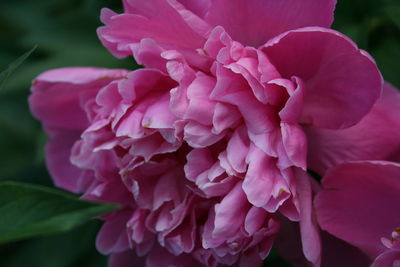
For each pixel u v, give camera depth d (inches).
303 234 21.6
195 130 21.8
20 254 25.1
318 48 21.6
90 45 26.0
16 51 26.9
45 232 19.1
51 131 24.6
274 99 21.8
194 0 22.0
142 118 22.3
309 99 22.1
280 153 21.6
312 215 22.1
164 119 22.1
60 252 25.0
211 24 22.0
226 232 21.8
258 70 21.5
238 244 22.1
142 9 22.0
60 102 24.2
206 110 21.7
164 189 23.2
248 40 22.2
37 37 26.4
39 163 25.8
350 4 24.3
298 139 21.5
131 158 22.9
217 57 21.5
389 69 24.0
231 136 22.1
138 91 22.5
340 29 24.3
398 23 23.6
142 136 22.3
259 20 21.9
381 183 22.0
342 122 22.0
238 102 21.7
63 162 24.8
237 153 21.8
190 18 21.5
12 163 26.6
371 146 22.2
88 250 25.1
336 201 22.1
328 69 21.7
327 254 22.9
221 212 21.8
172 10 21.7
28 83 25.7
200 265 23.6
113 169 23.3
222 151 22.1
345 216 22.2
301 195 21.9
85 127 24.5
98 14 25.5
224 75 21.6
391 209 22.2
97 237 23.9
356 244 22.4
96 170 23.2
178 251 23.2
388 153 22.1
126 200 23.8
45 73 23.2
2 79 20.4
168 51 22.0
